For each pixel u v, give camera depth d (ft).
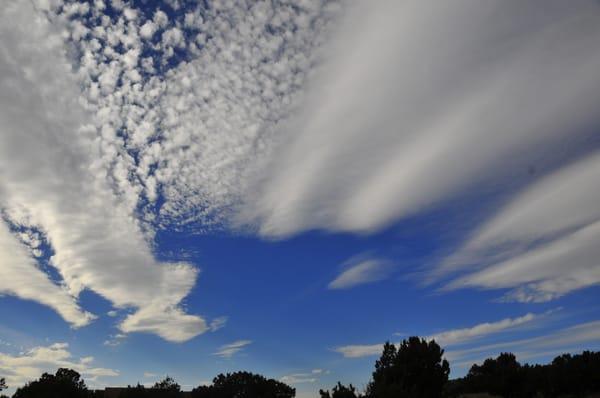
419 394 94.89
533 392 157.07
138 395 203.21
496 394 159.84
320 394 94.73
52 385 155.02
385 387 85.71
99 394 183.52
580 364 153.48
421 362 99.30
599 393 146.92
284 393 251.39
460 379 187.21
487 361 178.40
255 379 252.01
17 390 152.56
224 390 245.45
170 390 217.36
